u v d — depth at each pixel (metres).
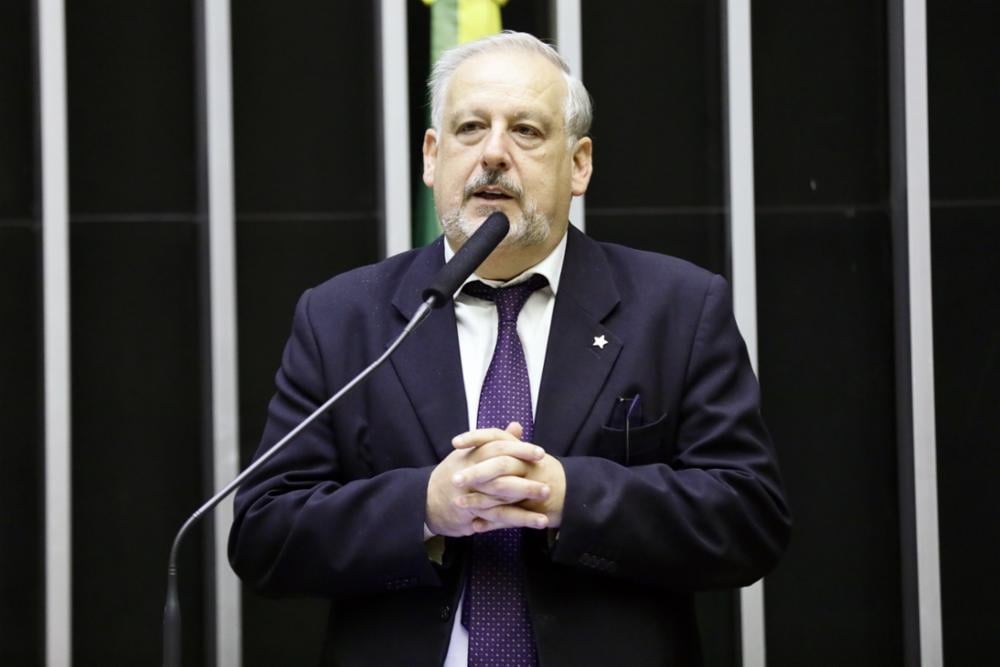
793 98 5.43
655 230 5.41
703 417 3.10
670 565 2.92
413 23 5.32
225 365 5.15
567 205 3.23
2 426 5.16
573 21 5.28
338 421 3.16
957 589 5.30
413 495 2.89
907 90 5.24
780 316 5.41
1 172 5.19
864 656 5.36
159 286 5.29
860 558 5.38
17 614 5.16
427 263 3.27
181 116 5.32
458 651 2.98
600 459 2.93
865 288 5.41
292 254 5.34
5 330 5.17
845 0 5.43
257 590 3.10
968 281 5.33
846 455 5.39
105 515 5.21
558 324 3.14
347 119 5.38
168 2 5.32
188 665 5.23
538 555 2.98
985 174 5.34
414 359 3.15
